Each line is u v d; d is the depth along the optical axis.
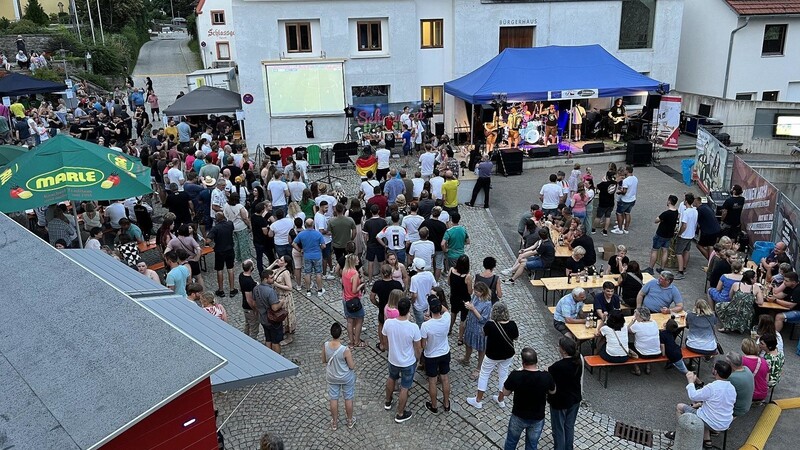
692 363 9.56
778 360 8.42
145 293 6.00
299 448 7.84
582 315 9.93
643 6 25.91
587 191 14.71
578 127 24.14
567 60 23.25
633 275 10.43
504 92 21.53
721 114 24.34
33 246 4.55
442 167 18.02
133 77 40.88
